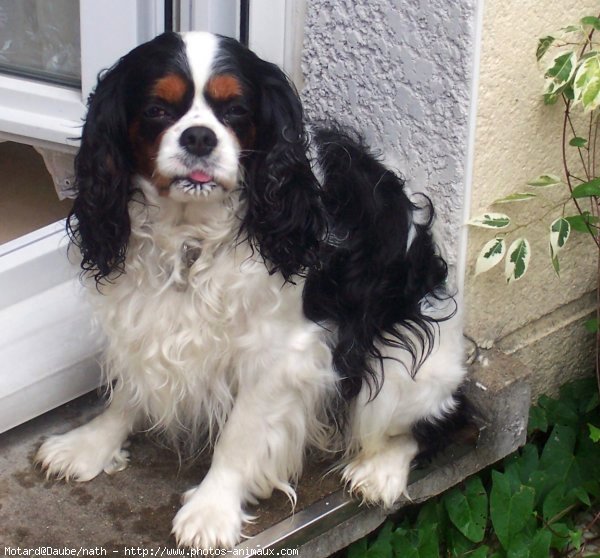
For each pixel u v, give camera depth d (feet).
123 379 4.13
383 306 4.02
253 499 4.04
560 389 4.94
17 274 4.42
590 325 4.72
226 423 4.03
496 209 4.32
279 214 3.76
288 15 4.39
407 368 4.07
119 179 3.76
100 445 4.16
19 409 4.22
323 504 4.07
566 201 4.52
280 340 3.91
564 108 4.33
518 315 4.62
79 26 4.62
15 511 3.96
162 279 3.89
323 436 4.23
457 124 4.08
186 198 3.63
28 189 5.34
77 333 4.39
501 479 4.39
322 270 3.91
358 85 4.30
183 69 3.58
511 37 4.06
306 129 4.10
